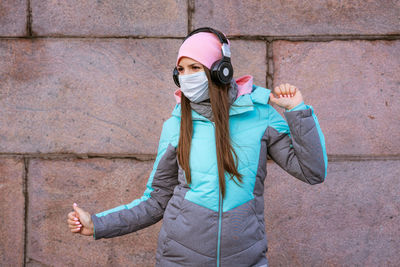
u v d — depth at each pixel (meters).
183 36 2.15
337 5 2.12
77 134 2.20
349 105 2.14
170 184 1.47
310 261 2.20
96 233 1.39
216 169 1.29
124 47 2.17
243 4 2.14
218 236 1.28
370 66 2.13
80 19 2.17
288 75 2.15
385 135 2.15
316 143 1.25
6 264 2.26
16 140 2.21
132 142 2.19
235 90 1.38
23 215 2.24
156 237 2.23
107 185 2.21
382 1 2.12
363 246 2.17
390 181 2.16
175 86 2.16
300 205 2.18
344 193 2.17
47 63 2.18
